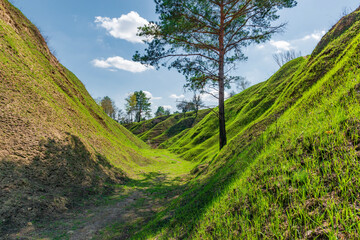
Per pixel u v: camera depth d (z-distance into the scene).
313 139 2.88
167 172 19.14
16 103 10.83
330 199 1.88
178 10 11.77
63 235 5.70
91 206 8.27
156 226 5.31
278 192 2.47
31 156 8.59
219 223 2.89
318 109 3.83
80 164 10.90
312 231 1.73
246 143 7.98
